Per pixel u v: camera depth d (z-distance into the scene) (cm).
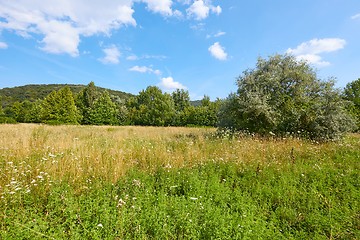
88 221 353
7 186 427
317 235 369
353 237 365
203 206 416
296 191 527
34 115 4962
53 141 920
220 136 1284
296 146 924
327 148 924
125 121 5131
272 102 1331
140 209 399
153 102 4619
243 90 1423
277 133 1300
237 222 374
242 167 667
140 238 327
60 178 495
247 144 938
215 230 343
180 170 621
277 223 416
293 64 1446
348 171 643
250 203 468
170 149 881
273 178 597
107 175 541
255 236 347
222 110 1518
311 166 690
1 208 367
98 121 4866
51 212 369
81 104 5341
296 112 1277
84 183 489
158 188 511
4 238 296
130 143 962
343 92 1280
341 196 514
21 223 334
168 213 397
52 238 306
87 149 736
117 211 388
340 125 1230
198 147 898
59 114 4344
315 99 1333
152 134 1557
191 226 352
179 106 6025
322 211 451
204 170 644
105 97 5028
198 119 4378
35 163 580
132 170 585
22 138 895
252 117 1341
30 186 441
